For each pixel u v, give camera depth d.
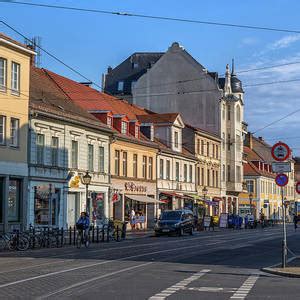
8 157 36.59
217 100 77.62
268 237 44.19
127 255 25.02
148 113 70.00
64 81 52.12
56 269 18.73
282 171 19.88
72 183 43.50
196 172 71.88
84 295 13.10
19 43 37.94
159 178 61.00
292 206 113.25
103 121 50.16
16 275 16.89
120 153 52.50
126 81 90.56
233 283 15.73
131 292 13.66
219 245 33.12
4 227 35.84
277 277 17.33
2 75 36.56
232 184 83.12
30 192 38.66
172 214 47.22
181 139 68.06
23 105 38.28
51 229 33.59
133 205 55.06
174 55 78.75
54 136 41.72
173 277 16.89
